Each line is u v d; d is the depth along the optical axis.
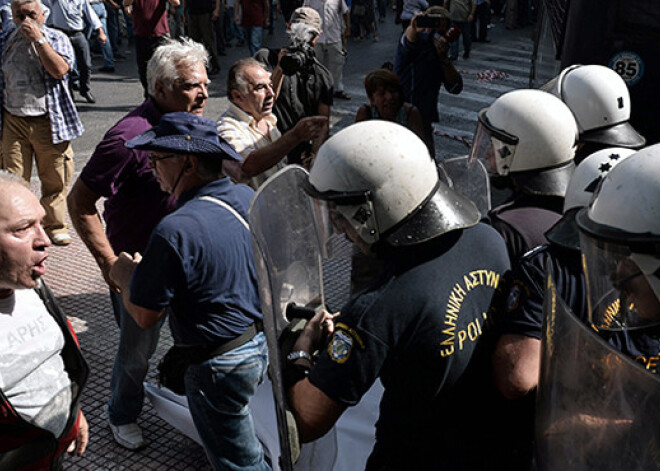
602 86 2.78
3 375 1.87
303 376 1.68
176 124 2.24
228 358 2.27
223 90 9.73
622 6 3.26
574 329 1.17
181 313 2.25
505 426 1.63
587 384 1.15
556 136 2.15
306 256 1.86
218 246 2.17
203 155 2.21
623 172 1.28
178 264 2.13
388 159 1.51
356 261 1.83
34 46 4.68
